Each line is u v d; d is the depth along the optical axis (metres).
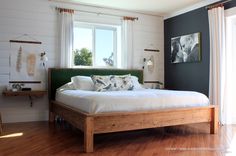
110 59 5.57
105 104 2.94
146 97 3.24
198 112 3.57
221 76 4.29
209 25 4.59
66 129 3.95
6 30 4.48
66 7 4.95
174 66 5.71
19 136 3.45
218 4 4.39
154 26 5.93
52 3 4.83
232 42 4.44
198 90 4.99
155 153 2.71
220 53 4.32
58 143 3.10
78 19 5.05
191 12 5.19
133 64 5.64
